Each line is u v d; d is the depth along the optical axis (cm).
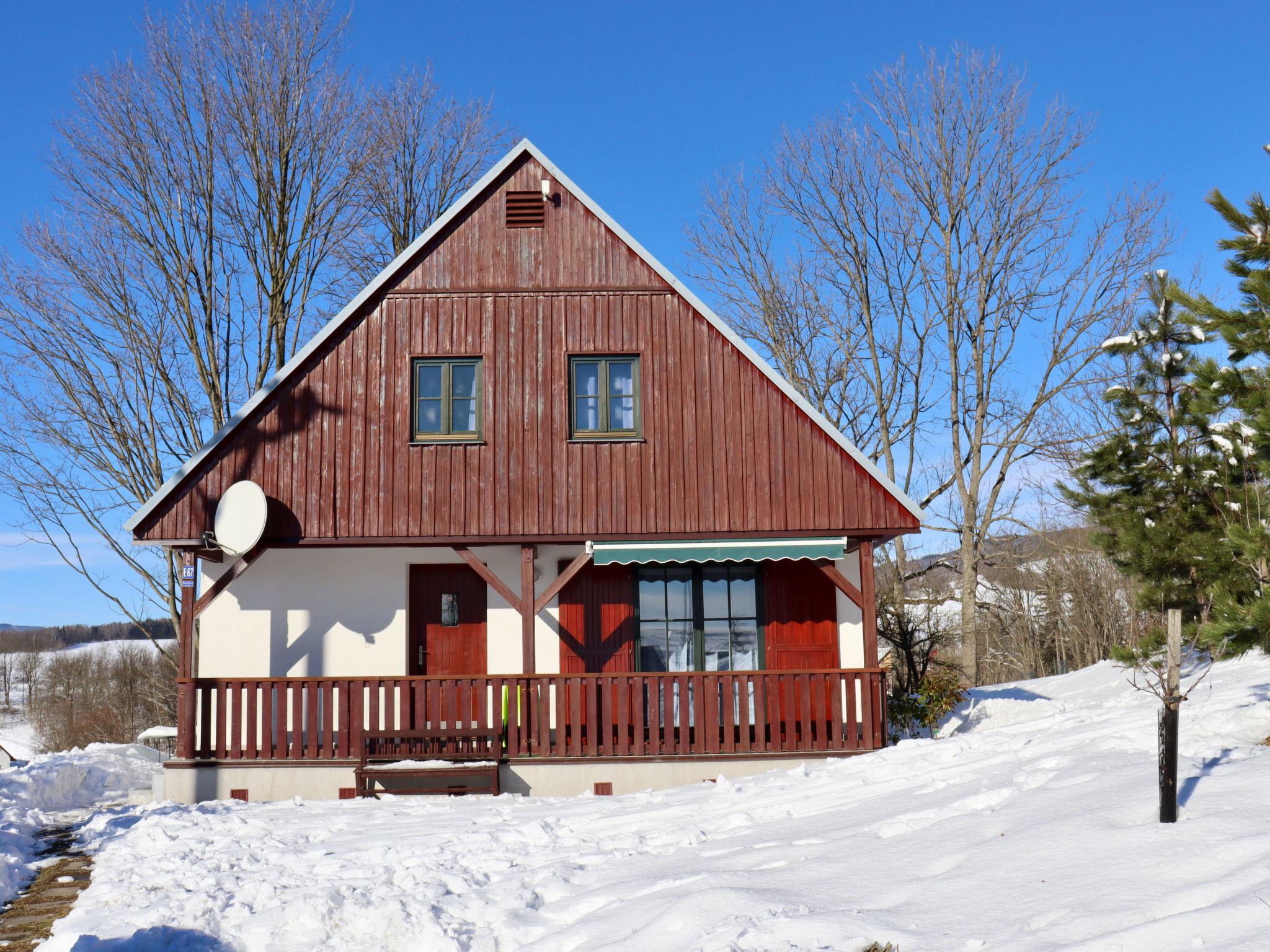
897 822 752
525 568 1462
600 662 1565
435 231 1536
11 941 790
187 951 719
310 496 1460
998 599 3466
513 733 1404
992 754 975
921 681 1850
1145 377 1509
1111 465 1483
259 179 2491
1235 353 1052
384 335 1509
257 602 1548
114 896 853
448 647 1584
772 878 671
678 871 739
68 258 2350
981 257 2891
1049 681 2225
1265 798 619
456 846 916
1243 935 444
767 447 1488
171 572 2495
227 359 2531
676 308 1525
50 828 1242
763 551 1428
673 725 1430
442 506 1466
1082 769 782
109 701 4475
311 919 742
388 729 1393
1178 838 573
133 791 1448
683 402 1499
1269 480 1059
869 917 562
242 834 1055
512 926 686
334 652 1542
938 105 2862
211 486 1455
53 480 2369
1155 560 1376
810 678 1432
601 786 1391
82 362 2373
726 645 1570
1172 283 1341
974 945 507
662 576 1584
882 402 3075
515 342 1513
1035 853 609
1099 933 489
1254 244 1023
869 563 1469
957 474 2895
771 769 1400
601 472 1480
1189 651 1595
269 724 1409
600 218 1545
